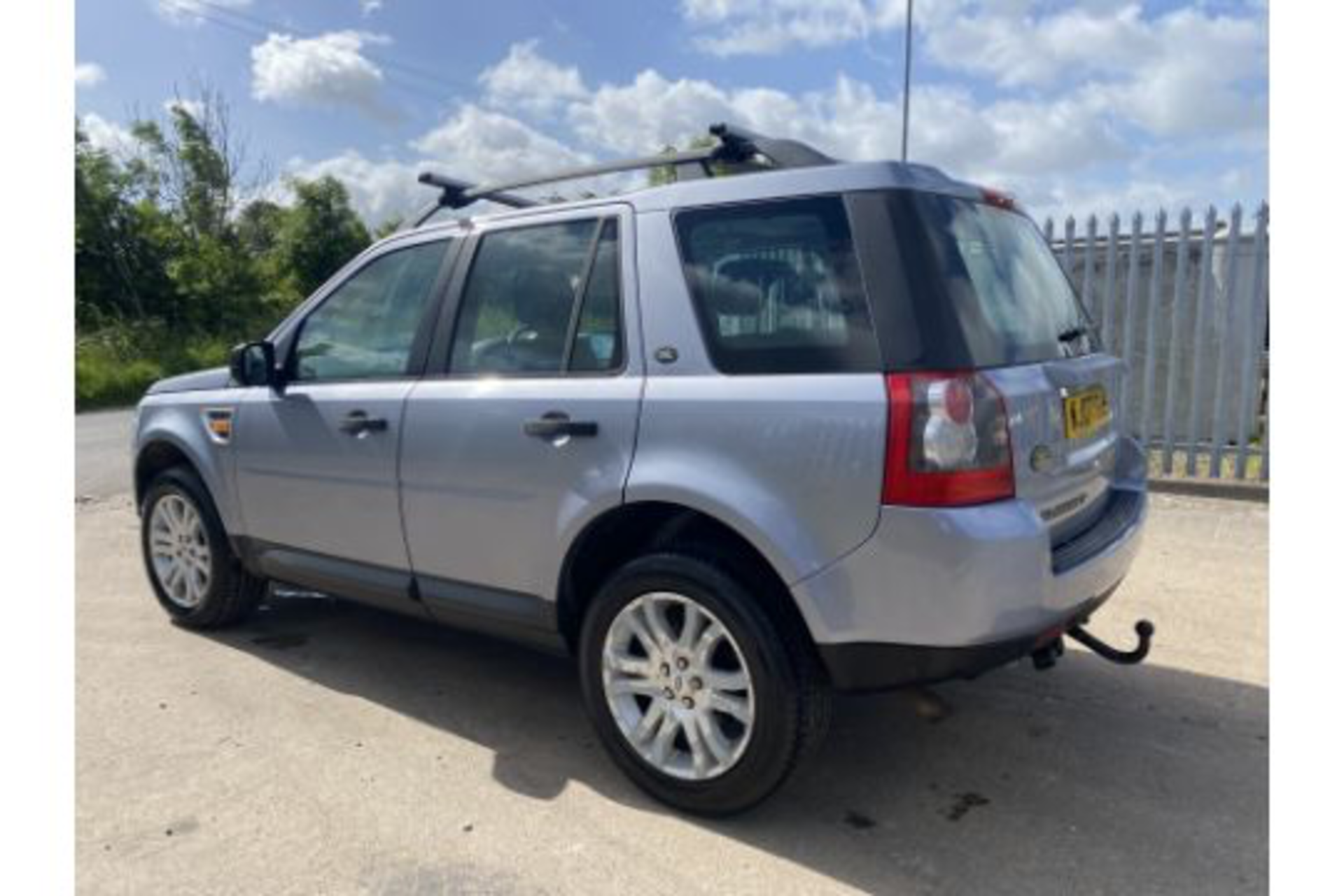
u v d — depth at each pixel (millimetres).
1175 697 3684
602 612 2986
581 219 3189
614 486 2889
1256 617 4492
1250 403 7004
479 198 3920
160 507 4664
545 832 2807
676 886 2541
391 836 2787
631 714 3006
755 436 2627
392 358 3695
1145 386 7480
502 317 3371
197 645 4434
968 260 2703
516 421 3156
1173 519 6305
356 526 3762
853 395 2484
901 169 2637
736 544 2811
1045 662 2930
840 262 2602
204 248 26484
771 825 2838
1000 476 2459
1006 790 3027
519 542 3199
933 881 2557
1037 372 2738
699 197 2916
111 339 23094
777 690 2641
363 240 33188
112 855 2691
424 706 3727
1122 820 2840
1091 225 7621
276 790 3055
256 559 4246
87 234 24516
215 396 4340
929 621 2420
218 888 2547
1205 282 7102
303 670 4109
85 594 5230
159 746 3363
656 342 2900
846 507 2482
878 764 3205
